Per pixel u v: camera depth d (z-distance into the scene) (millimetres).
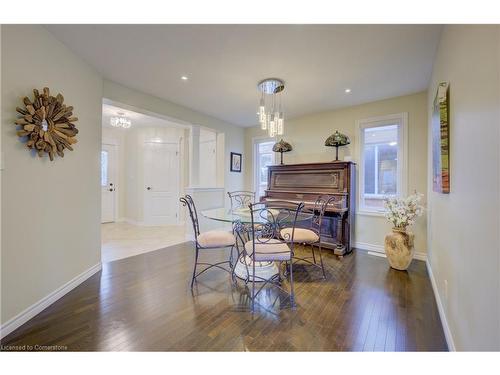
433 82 2447
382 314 1874
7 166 1646
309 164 3861
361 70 2605
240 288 2338
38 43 1888
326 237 3559
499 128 872
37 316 1822
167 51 2252
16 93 1710
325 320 1795
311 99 3508
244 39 2049
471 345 1132
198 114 4250
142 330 1664
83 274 2473
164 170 5840
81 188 2434
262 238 2441
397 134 3461
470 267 1174
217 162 4941
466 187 1262
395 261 2807
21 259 1741
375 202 3707
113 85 2941
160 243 4055
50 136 1965
